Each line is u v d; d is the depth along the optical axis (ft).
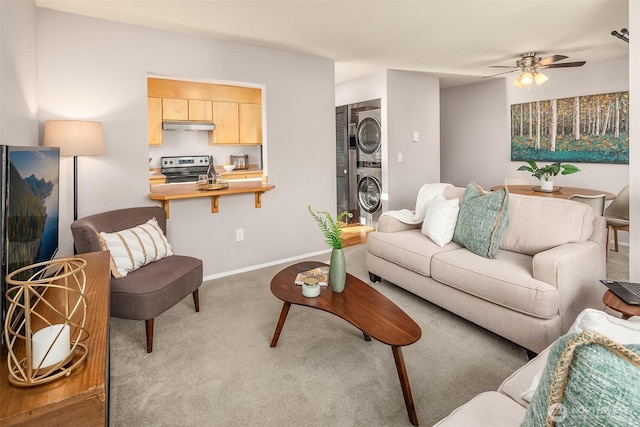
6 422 2.61
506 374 6.79
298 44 12.41
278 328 7.77
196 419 5.74
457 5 9.34
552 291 6.71
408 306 9.75
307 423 5.63
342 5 9.16
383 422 5.63
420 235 10.46
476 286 7.80
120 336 8.32
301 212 14.30
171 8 9.18
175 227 11.57
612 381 1.84
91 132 8.84
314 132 14.30
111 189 10.29
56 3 8.82
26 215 4.13
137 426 5.58
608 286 6.09
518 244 8.82
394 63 15.39
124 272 7.83
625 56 15.06
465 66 16.10
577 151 16.90
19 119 7.44
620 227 13.43
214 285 11.60
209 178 12.19
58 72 9.37
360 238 17.12
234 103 19.95
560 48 13.44
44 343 3.02
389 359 7.36
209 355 7.54
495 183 20.49
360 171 18.99
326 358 7.41
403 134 17.62
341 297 7.12
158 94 17.98
